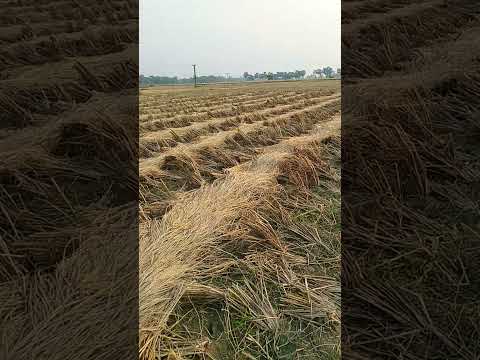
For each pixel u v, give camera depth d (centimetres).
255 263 271
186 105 1325
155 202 364
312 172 413
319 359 200
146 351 197
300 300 237
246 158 491
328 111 960
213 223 292
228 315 224
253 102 1421
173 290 232
